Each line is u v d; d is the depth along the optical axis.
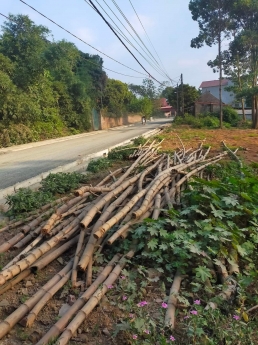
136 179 6.07
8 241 4.39
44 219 4.97
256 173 8.11
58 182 6.98
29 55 20.34
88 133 28.50
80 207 5.12
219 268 3.63
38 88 23.08
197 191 4.96
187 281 3.51
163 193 5.61
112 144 17.36
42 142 20.25
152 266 3.80
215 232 3.97
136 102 48.94
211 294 3.25
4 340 2.76
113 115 39.94
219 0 29.47
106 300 3.20
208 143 15.90
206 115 35.38
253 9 28.48
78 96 29.62
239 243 4.10
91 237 4.05
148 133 23.12
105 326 2.90
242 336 2.51
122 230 4.09
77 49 29.05
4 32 20.17
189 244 3.64
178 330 2.78
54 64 25.22
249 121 32.41
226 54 31.36
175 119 34.88
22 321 2.93
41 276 3.74
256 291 3.27
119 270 3.60
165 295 3.29
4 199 6.72
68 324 2.86
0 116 18.95
